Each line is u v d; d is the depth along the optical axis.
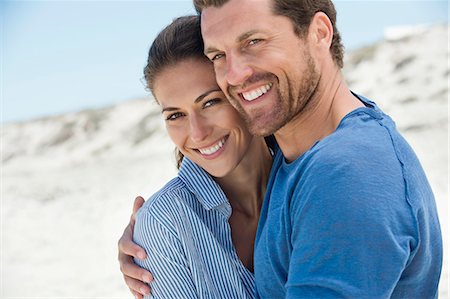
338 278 1.90
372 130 2.14
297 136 2.37
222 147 2.63
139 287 2.65
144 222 2.62
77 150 23.80
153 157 19.31
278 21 2.21
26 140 26.22
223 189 2.79
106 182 16.44
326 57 2.33
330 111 2.35
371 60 21.55
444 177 10.43
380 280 1.90
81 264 10.20
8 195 16.81
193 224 2.61
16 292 9.23
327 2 2.36
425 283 2.26
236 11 2.23
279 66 2.22
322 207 1.96
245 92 2.28
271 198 2.32
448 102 16.05
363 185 1.96
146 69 2.63
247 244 2.75
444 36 21.45
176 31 2.57
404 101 17.22
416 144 12.88
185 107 2.56
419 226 2.09
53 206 14.76
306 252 1.97
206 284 2.58
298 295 1.95
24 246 11.77
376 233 1.91
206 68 2.54
